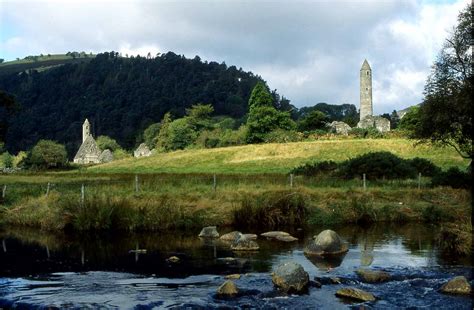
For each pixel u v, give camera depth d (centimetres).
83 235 1767
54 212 1939
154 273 1180
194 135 9838
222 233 1806
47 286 1058
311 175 3762
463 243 1444
